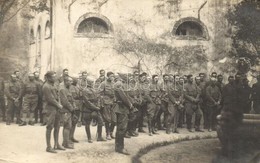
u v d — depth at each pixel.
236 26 8.26
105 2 8.20
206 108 8.30
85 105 7.72
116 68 8.20
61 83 7.43
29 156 6.85
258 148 7.60
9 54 9.02
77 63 8.25
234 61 8.30
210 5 8.19
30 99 9.09
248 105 8.05
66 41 8.27
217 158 7.38
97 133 7.95
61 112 7.35
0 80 9.14
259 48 8.26
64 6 8.27
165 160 7.08
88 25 8.28
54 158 6.88
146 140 7.73
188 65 8.25
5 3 8.77
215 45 8.27
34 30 8.91
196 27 8.27
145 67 8.20
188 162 7.11
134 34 8.19
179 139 7.81
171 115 8.21
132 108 7.40
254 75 8.23
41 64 8.70
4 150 7.18
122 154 7.15
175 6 8.16
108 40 8.23
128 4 8.15
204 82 8.30
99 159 6.93
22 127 8.75
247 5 8.22
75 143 7.64
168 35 8.19
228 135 7.68
